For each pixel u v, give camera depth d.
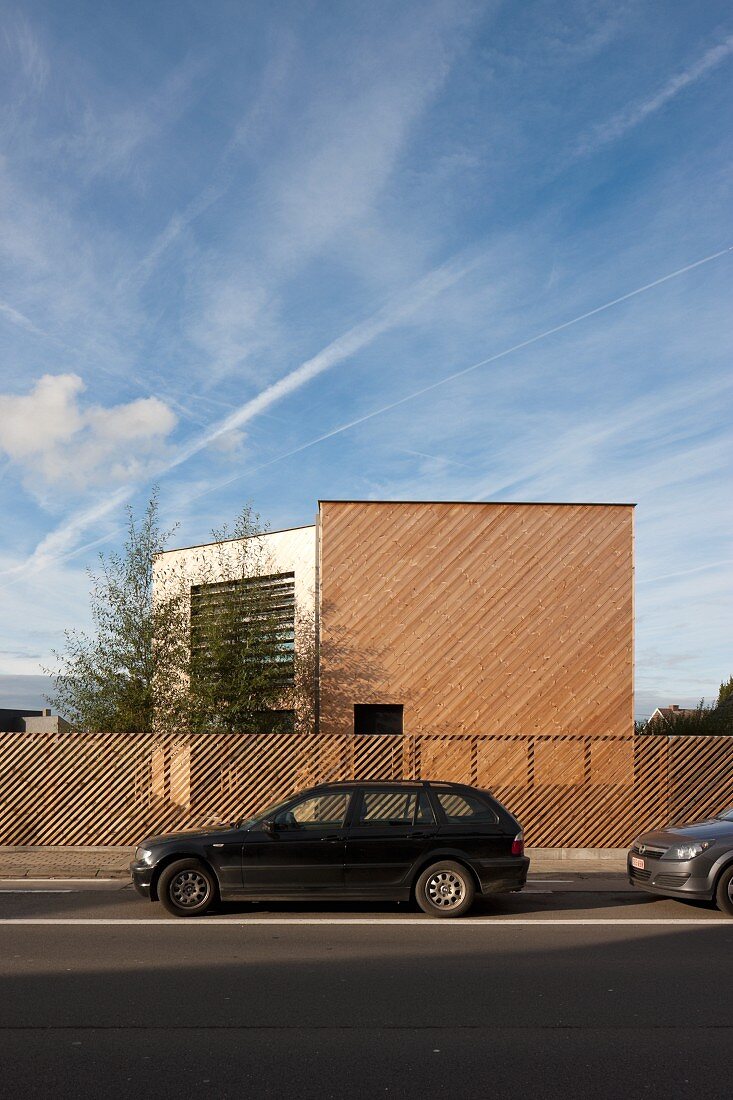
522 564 18.83
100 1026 5.81
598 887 11.84
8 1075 4.95
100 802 14.54
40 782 14.53
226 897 9.60
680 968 7.43
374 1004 6.33
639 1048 5.45
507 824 9.95
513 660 18.58
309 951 7.97
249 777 14.62
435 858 9.77
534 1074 5.01
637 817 14.59
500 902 10.71
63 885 11.75
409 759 14.74
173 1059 5.21
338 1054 5.31
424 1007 6.27
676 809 14.65
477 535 18.88
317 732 18.36
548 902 10.73
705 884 9.82
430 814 9.93
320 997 6.50
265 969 7.30
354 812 9.90
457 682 18.50
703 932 8.97
